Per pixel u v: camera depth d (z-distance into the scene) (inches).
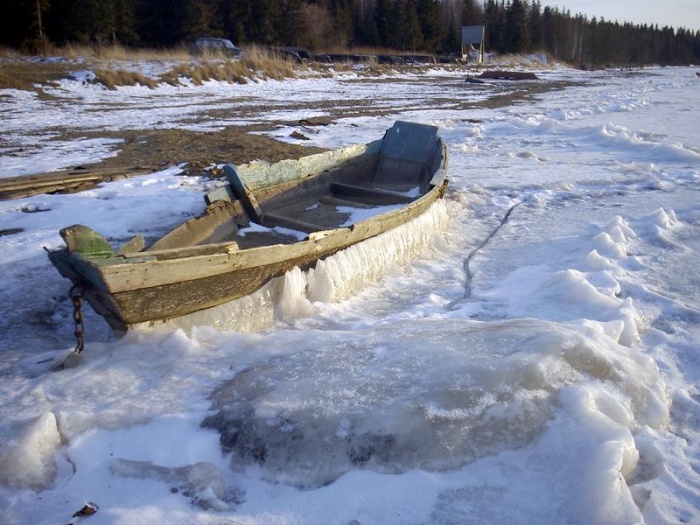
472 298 268.2
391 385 170.1
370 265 285.4
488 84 1610.5
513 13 3088.1
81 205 389.4
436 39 2785.4
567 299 255.9
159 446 160.6
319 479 149.6
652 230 349.7
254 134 670.5
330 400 164.1
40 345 223.6
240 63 1339.8
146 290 194.1
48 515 139.5
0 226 348.5
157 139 624.4
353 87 1385.3
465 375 169.3
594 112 957.8
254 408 163.2
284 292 244.7
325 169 387.2
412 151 430.3
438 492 144.5
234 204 310.0
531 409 161.3
